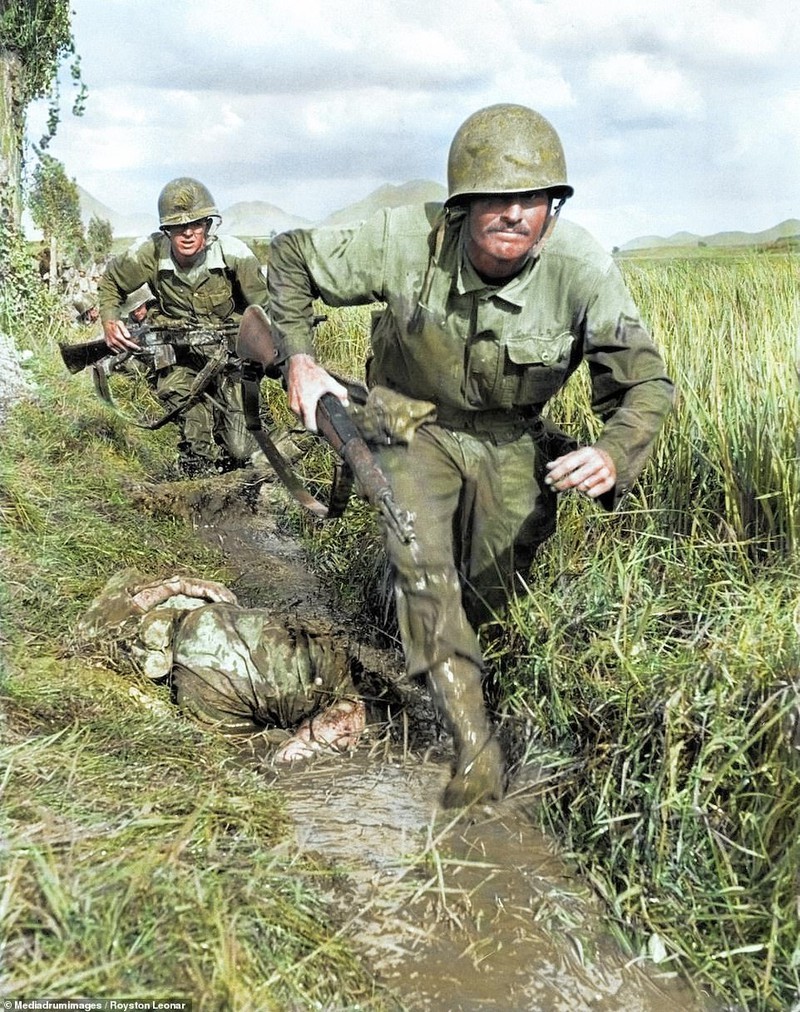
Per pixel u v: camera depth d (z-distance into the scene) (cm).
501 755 380
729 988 294
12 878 263
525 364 377
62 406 813
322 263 384
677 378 497
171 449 843
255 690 422
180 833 301
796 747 313
